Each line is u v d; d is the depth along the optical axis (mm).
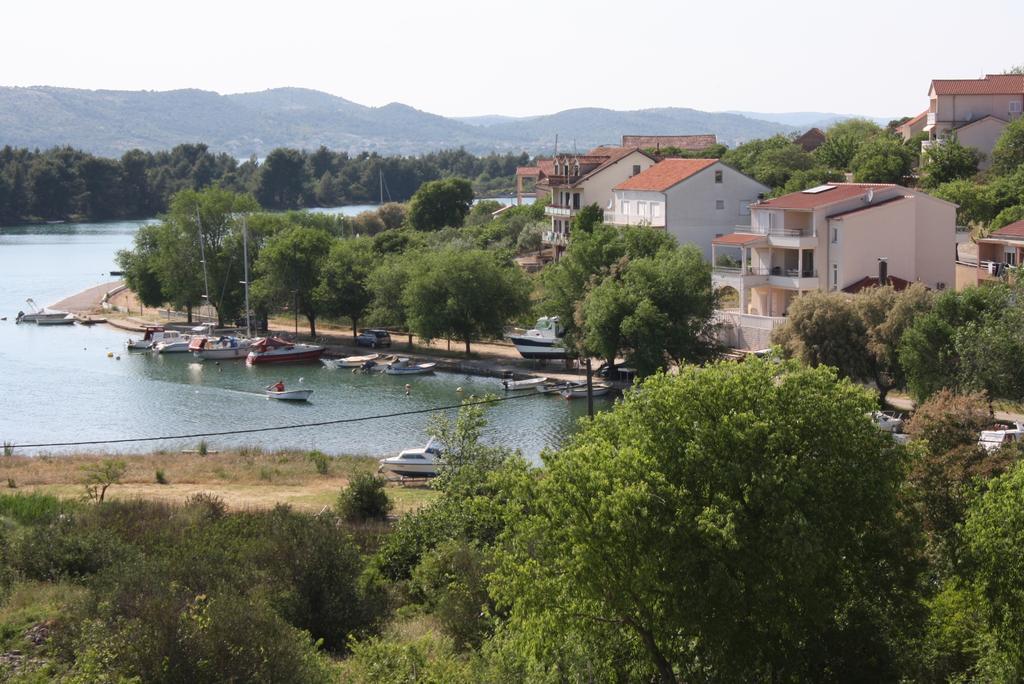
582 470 30016
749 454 30625
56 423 87188
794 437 30828
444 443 51219
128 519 48656
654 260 95938
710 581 28719
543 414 86812
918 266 95875
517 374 101938
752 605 30109
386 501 55906
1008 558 30344
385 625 37344
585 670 30047
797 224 98000
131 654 26812
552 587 30328
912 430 50312
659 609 29828
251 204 152500
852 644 31703
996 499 31812
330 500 59750
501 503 43469
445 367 108562
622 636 31828
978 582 31203
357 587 37688
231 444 79250
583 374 100500
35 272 197625
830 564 30844
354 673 30078
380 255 139625
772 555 29469
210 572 36344
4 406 93312
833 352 76312
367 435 81562
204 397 97125
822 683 31500
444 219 198375
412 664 30234
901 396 79750
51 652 28953
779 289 98188
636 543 29312
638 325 88812
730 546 28203
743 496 30094
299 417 88312
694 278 92438
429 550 42688
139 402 95062
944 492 37594
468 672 30344
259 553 38438
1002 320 67188
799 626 30953
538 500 30750
